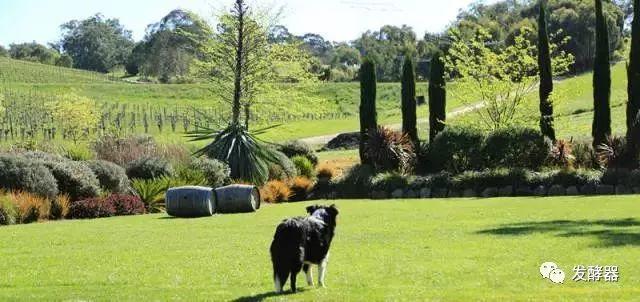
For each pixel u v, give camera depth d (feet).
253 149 115.03
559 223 60.34
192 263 44.14
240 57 136.56
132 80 400.47
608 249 44.80
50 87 315.37
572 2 315.17
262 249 50.24
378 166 118.93
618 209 71.46
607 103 116.47
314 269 40.91
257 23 140.36
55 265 44.47
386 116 263.08
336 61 439.22
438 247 48.39
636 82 110.42
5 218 74.84
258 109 150.61
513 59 154.30
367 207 87.40
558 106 145.28
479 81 140.15
